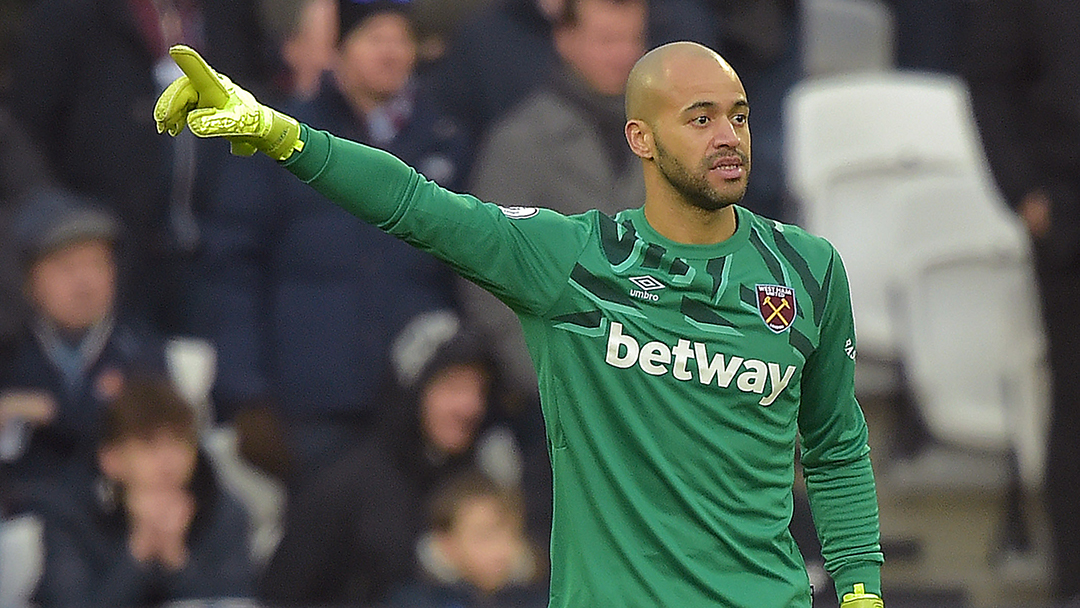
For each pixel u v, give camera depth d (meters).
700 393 14.27
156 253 30.38
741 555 14.30
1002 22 30.17
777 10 32.38
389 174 13.81
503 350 28.69
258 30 32.59
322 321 29.27
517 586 26.12
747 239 14.64
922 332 32.81
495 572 25.80
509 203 28.50
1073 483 29.84
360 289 29.41
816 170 33.00
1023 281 32.94
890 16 37.91
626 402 14.27
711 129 14.16
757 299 14.41
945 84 34.66
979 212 33.22
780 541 14.55
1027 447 32.22
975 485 32.25
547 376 14.48
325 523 26.05
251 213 29.67
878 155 33.22
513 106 30.69
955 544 32.25
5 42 33.88
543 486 28.25
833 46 36.16
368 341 29.31
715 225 14.52
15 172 29.66
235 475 27.98
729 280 14.38
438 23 34.47
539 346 14.49
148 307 30.31
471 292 29.03
